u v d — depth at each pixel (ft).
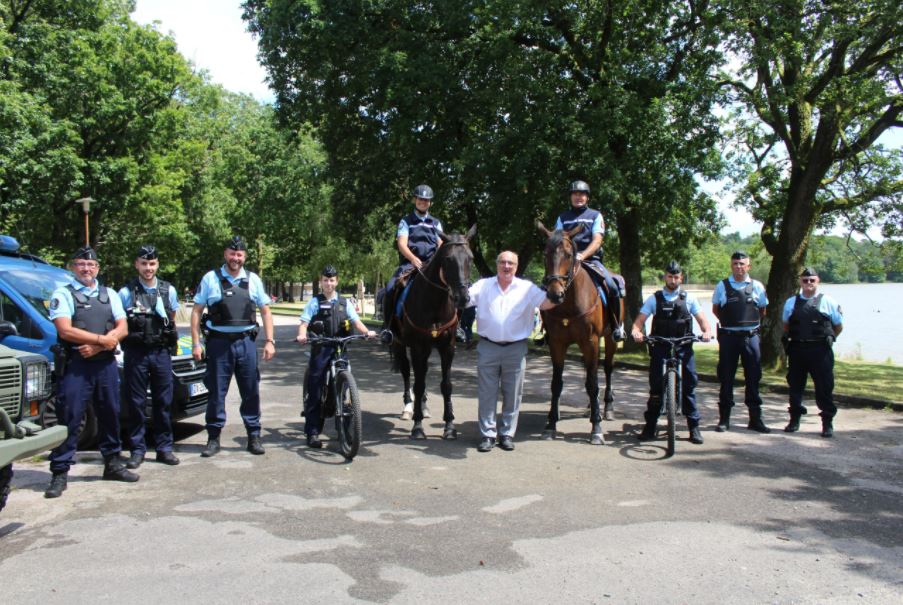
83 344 18.01
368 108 57.06
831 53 45.83
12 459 13.52
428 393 36.35
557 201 49.08
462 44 51.31
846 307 156.35
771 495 18.10
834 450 23.49
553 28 50.39
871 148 49.32
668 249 72.59
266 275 175.32
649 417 24.57
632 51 49.62
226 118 142.61
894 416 30.53
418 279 23.70
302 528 15.19
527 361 54.49
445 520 15.80
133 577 12.55
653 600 11.79
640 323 24.35
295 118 58.59
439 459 21.61
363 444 23.72
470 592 12.00
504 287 22.77
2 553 13.69
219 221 128.06
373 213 78.84
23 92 67.15
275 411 30.37
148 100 85.87
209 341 21.83
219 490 18.08
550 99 47.06
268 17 51.16
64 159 65.92
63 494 17.71
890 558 13.84
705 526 15.61
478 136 49.96
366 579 12.50
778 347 46.16
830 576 12.91
